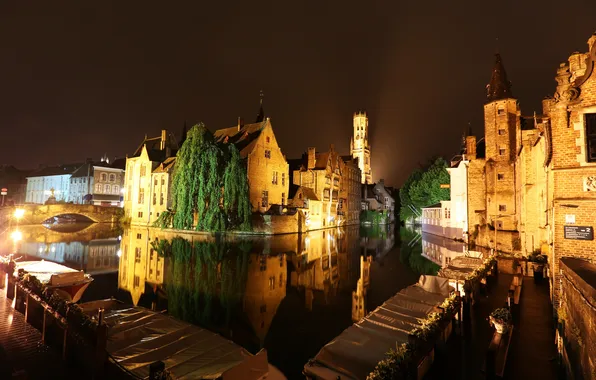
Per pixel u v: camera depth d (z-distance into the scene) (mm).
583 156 9680
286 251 30156
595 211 9469
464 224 40031
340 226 67562
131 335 8336
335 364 7184
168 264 23188
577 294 6340
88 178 76750
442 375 7797
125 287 17297
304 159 64812
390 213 91750
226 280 19016
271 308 14445
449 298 10180
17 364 8219
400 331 8656
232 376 6496
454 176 41719
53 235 40125
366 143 115375
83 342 7703
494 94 33094
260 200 50000
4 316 11250
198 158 43000
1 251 27078
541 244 19312
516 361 8281
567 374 6859
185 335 8359
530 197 22359
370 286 18375
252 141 51125
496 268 17828
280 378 7559
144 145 59812
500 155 32281
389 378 6035
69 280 12617
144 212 57438
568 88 9844
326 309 14375
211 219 41688
